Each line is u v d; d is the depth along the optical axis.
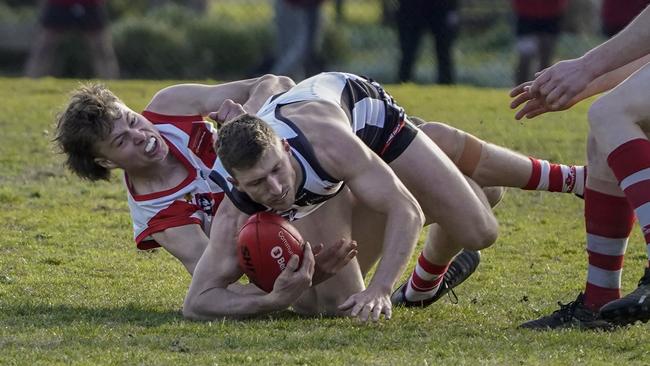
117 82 49.59
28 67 58.66
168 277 21.64
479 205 18.25
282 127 16.69
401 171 18.09
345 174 16.61
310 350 15.62
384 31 64.50
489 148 19.98
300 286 16.83
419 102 42.88
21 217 26.95
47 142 36.28
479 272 22.45
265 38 62.69
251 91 20.06
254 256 16.83
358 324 17.38
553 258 23.78
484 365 14.78
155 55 61.22
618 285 17.42
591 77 17.28
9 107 42.53
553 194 30.44
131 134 19.05
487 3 67.12
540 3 49.28
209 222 19.48
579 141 35.91
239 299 17.47
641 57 17.45
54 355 15.37
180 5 73.62
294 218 17.72
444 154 18.67
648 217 16.09
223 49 62.00
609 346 15.86
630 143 16.34
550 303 19.83
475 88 48.91
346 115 17.67
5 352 15.55
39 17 58.88
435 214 18.17
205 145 19.53
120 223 26.56
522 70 49.81
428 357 15.23
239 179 15.86
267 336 16.47
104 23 56.84
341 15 69.56
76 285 20.73
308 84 18.05
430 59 59.12
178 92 20.05
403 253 16.34
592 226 17.33
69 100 19.69
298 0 53.75
